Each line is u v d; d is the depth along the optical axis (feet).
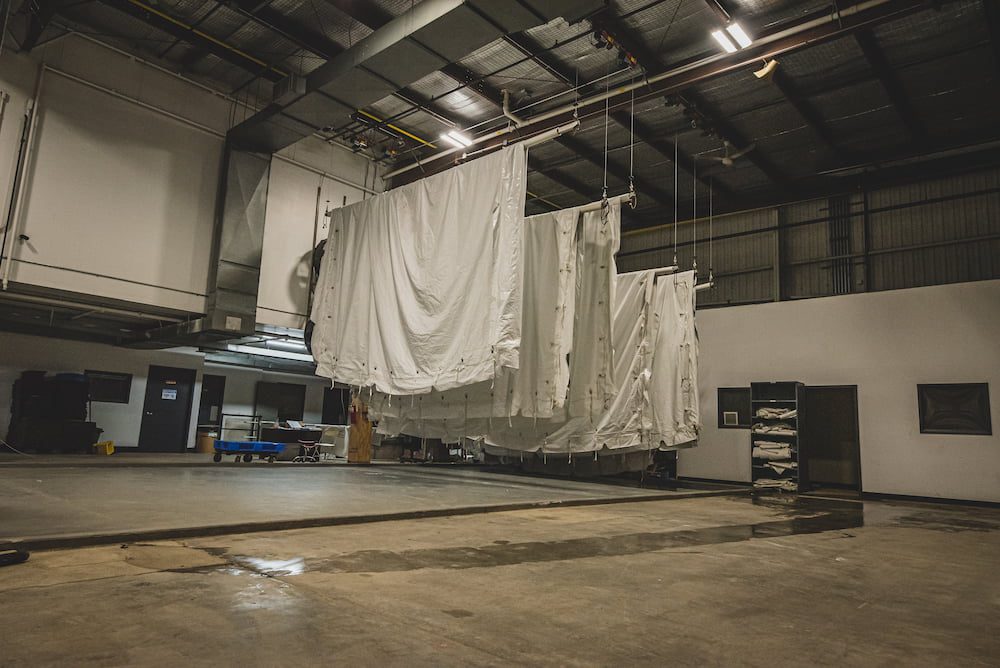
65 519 14.23
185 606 8.36
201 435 47.09
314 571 10.79
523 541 15.06
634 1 26.61
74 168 30.71
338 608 8.59
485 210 26.03
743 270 45.16
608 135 38.40
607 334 26.03
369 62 27.55
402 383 27.78
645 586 10.86
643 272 34.58
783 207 44.01
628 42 28.68
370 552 12.79
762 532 18.83
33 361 39.47
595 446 32.30
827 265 41.50
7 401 38.22
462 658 6.91
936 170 37.42
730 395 41.65
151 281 33.01
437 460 49.78
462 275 26.40
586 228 27.27
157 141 33.71
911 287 36.01
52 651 6.56
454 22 24.52
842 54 29.43
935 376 34.04
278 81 34.71
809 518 23.44
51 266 29.71
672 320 35.58
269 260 37.88
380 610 8.59
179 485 23.17
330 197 41.45
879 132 36.37
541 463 39.83
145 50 33.68
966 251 36.45
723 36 27.14
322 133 41.09
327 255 34.09
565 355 24.90
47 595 8.66
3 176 28.40
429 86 34.99
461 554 13.06
